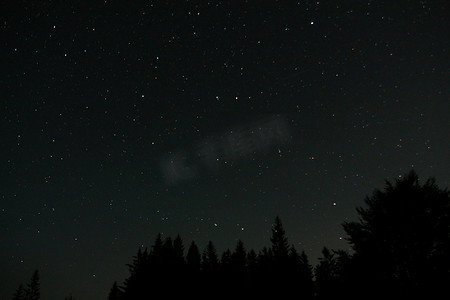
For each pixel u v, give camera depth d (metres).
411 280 8.96
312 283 23.97
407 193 9.60
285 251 26.02
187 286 21.94
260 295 23.50
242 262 31.69
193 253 33.88
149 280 20.73
